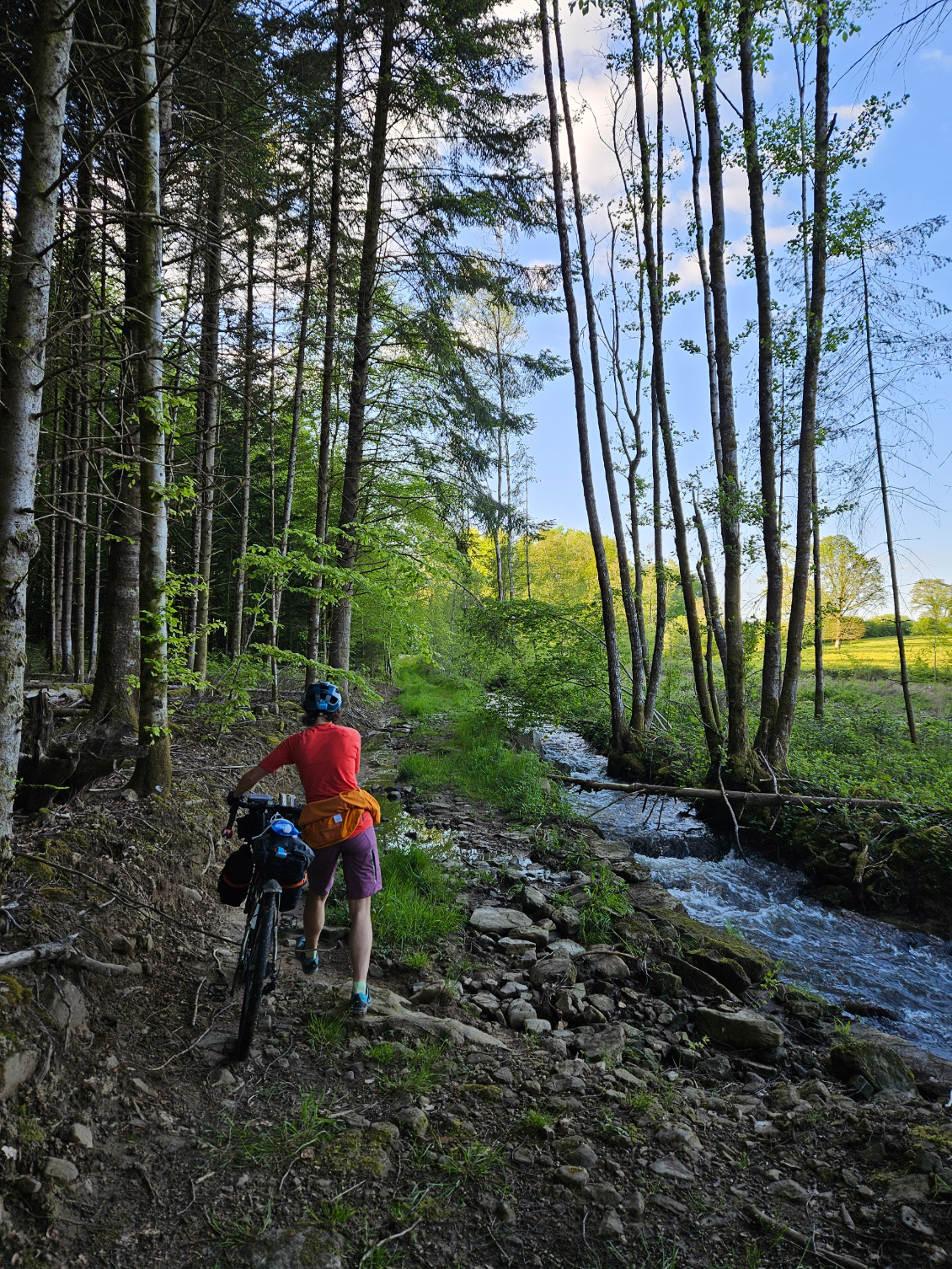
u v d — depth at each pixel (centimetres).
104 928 374
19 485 306
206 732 902
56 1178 249
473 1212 268
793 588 1043
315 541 946
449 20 1133
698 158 1335
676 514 1225
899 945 701
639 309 1412
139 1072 314
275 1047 353
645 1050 426
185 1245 239
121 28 479
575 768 1385
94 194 500
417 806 970
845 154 982
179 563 1719
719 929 660
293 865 359
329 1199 265
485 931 577
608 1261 251
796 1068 444
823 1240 262
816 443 1223
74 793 507
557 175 1286
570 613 1501
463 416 1309
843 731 1448
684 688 1928
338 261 1144
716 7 897
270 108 681
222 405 954
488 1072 357
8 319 309
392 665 2666
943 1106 367
